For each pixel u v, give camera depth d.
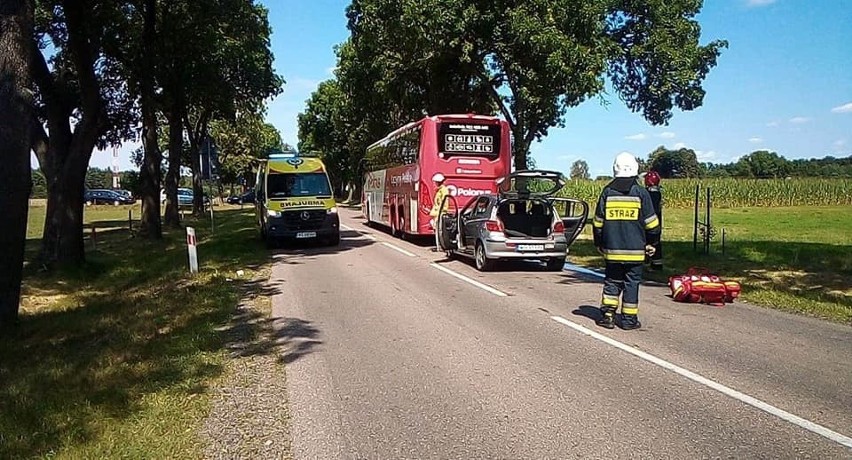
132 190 75.81
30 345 8.91
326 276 14.41
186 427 5.37
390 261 17.17
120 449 4.88
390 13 24.75
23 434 5.16
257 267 16.22
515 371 6.86
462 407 5.80
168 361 7.37
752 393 6.04
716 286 10.77
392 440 5.09
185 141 48.94
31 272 15.87
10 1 9.95
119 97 24.61
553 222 14.95
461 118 19.98
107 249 22.52
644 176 14.69
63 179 16.00
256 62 31.03
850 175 66.44
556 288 12.48
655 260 14.69
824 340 8.09
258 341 8.42
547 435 5.12
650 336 8.36
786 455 4.68
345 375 6.84
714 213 41.75
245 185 83.81
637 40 25.02
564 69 21.14
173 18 22.92
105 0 16.34
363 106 37.50
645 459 4.64
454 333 8.65
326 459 4.76
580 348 7.77
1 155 9.88
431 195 19.97
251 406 5.91
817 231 27.16
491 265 15.01
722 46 24.83
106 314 10.79
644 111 26.16
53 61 19.62
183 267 16.08
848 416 5.43
